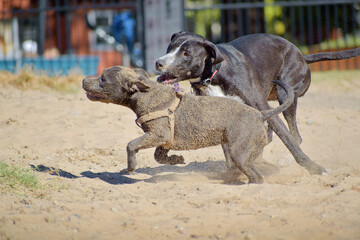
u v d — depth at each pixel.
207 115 8.57
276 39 10.98
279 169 10.05
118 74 8.53
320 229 6.76
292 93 8.91
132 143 8.55
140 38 24.00
